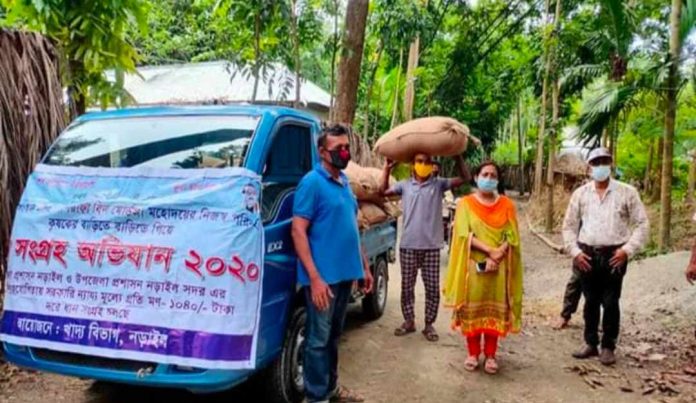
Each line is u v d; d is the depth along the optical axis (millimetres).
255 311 3137
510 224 4562
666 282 7082
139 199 3266
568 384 4426
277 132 3832
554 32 12719
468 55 18984
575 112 15844
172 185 3271
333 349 3816
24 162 4465
